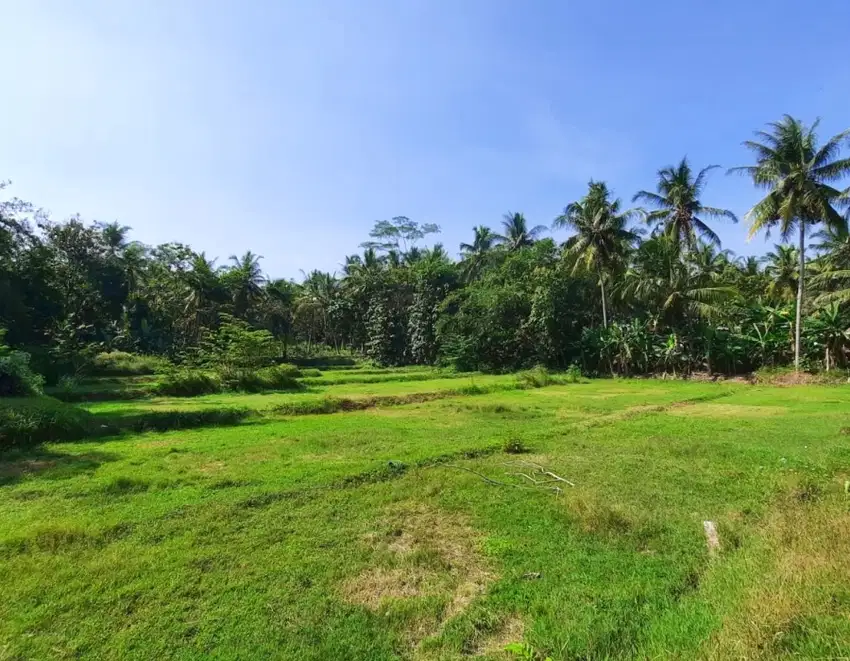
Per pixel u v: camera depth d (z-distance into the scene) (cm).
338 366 4809
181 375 2472
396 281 5081
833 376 2694
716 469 916
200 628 437
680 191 3244
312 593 493
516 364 3944
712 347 3198
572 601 469
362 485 848
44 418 1260
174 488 832
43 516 700
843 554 470
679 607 452
